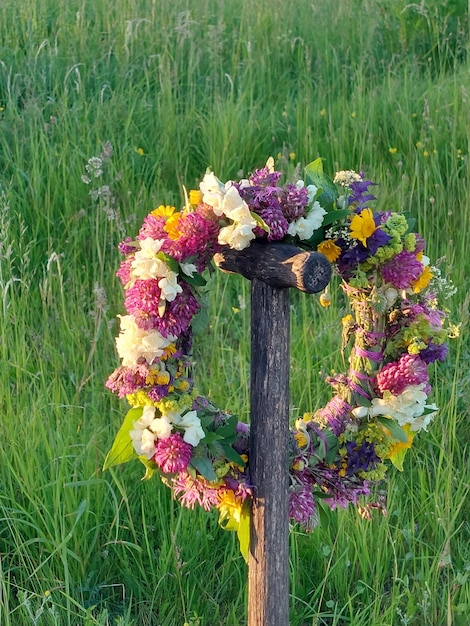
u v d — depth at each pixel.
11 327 4.14
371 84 6.68
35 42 6.69
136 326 2.11
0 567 2.97
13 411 3.72
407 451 3.78
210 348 4.32
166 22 7.22
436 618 3.18
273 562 2.36
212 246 2.14
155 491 3.49
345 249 2.25
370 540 3.36
